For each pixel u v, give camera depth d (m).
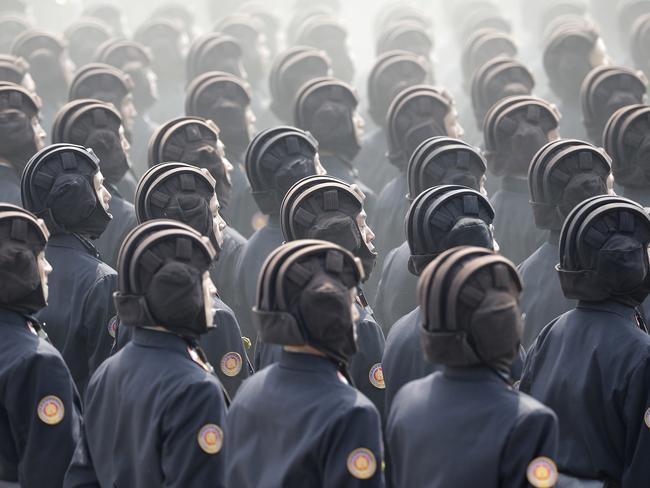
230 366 17.94
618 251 15.78
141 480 14.01
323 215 17.88
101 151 24.33
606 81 30.58
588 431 15.77
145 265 14.23
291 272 13.29
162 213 18.86
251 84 46.25
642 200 25.19
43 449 15.43
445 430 12.81
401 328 17.17
